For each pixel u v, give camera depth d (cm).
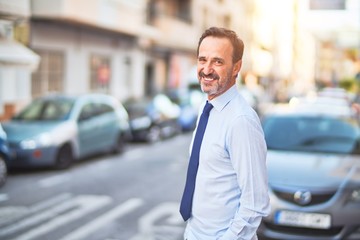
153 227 624
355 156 600
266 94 3325
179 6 2923
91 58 1902
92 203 748
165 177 968
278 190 514
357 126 667
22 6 1320
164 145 1488
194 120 1908
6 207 720
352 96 1770
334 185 508
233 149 224
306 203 503
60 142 998
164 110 1653
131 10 1956
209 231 237
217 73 228
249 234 224
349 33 1055
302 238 498
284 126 673
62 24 1645
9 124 1034
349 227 497
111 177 960
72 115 1071
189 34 2930
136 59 2338
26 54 1291
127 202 757
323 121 677
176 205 741
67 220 654
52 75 1631
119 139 1269
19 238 575
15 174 973
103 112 1197
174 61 2872
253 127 224
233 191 232
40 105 1106
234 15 3809
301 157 589
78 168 1053
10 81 1386
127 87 2267
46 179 927
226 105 233
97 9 1644
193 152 243
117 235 589
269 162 572
